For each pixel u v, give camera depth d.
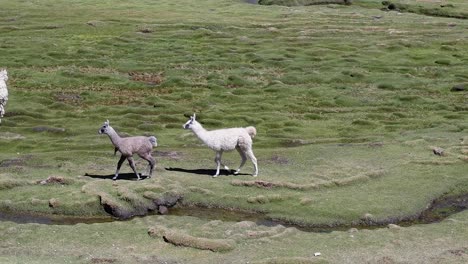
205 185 33.03
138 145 32.88
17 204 30.86
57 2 118.25
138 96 59.41
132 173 35.16
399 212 30.70
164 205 31.05
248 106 56.03
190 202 31.66
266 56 75.12
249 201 31.33
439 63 73.31
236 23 96.12
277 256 24.88
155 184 32.19
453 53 78.44
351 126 49.97
